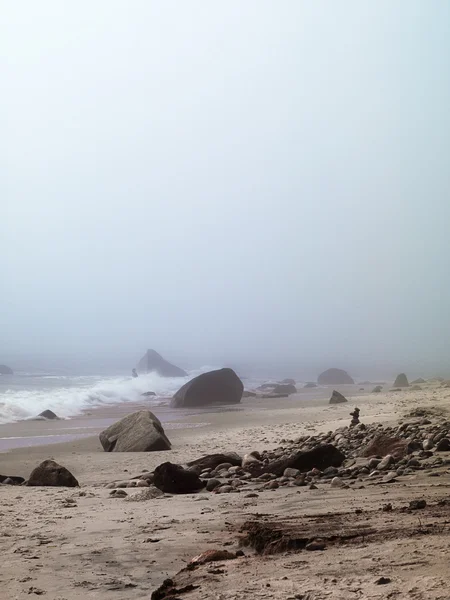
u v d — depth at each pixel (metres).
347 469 12.17
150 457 16.72
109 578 5.52
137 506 9.35
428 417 20.02
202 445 18.86
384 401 30.58
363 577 4.41
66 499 10.15
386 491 9.12
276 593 4.31
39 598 4.97
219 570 5.14
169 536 7.00
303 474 12.19
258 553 5.77
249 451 17.02
